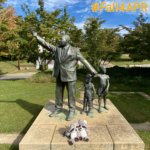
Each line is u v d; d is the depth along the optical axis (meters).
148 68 15.72
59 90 4.25
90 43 12.41
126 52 14.53
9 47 12.29
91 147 3.03
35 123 3.85
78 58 3.96
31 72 23.20
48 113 4.45
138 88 10.73
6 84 12.10
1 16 11.26
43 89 10.42
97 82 12.10
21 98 8.15
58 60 3.90
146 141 4.16
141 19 12.26
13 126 5.02
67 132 3.26
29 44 13.19
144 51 12.20
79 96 8.62
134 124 5.26
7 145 4.07
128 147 3.03
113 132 3.40
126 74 14.17
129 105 7.12
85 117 4.16
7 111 6.29
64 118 4.11
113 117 4.17
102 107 4.91
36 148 3.05
